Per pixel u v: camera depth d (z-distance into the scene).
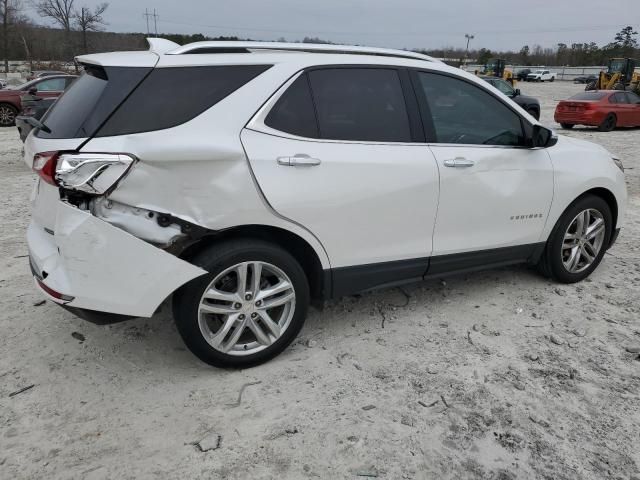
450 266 3.80
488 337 3.62
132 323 3.72
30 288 4.27
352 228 3.28
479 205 3.75
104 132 2.67
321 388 3.04
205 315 3.02
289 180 3.00
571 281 4.48
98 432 2.68
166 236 2.76
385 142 3.38
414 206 3.46
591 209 4.38
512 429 2.74
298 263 3.19
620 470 2.48
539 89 46.47
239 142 2.89
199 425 2.74
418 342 3.54
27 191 7.77
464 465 2.50
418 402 2.93
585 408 2.90
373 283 3.53
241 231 3.03
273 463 2.49
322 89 3.22
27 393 2.96
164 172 2.70
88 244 2.66
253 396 2.97
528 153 3.97
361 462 2.51
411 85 3.54
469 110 3.76
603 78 30.81
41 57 53.09
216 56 3.01
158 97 2.81
